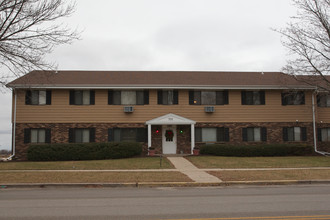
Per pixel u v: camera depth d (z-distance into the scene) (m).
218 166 18.81
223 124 26.05
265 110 26.38
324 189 12.14
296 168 18.00
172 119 24.64
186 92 26.00
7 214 7.96
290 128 26.55
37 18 14.00
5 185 12.95
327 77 28.67
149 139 24.59
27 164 20.12
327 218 7.36
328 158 22.73
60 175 15.31
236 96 26.28
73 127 25.11
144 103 25.69
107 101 25.47
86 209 8.52
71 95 25.20
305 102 26.66
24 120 24.86
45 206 8.95
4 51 13.78
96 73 28.06
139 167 18.58
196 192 11.52
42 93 25.14
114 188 12.69
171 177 14.63
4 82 15.03
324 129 27.08
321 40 22.22
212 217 7.52
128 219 7.37
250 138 26.28
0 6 13.29
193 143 24.92
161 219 7.35
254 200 9.71
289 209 8.34
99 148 23.16
